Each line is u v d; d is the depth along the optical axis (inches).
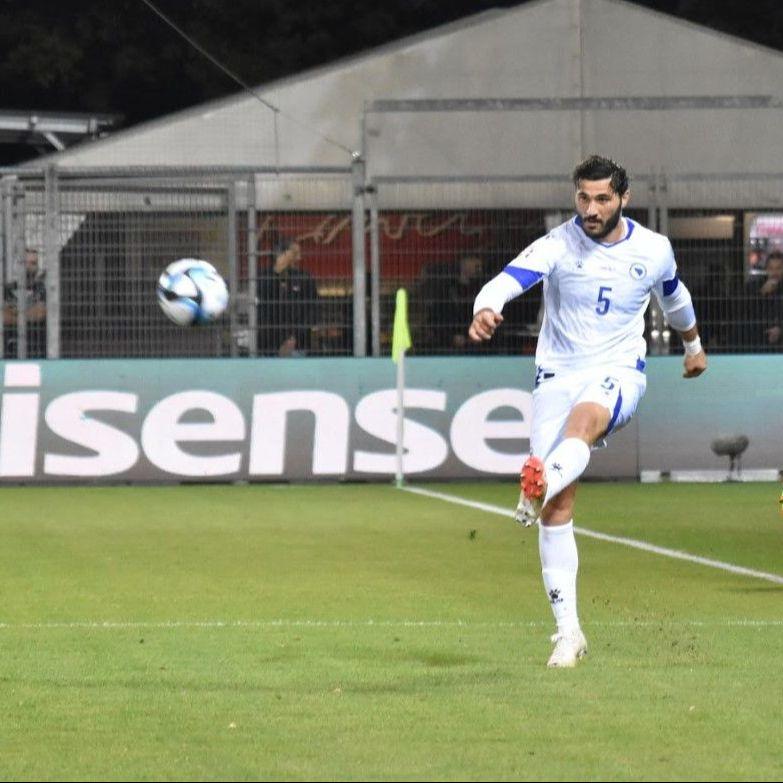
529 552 1760.6
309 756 793.6
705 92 3186.5
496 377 2731.3
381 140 3120.1
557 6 3179.1
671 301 1139.3
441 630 1198.9
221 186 2691.9
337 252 2755.9
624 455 2763.3
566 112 3139.8
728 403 2763.3
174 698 936.9
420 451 2723.9
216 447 2709.2
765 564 1638.8
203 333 2733.8
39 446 2694.4
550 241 1056.8
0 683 985.5
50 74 4584.2
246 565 1649.9
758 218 2775.6
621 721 866.8
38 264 2719.0
